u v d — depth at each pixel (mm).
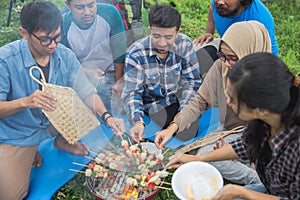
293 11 3984
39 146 2564
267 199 1681
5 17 3379
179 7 3812
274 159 1589
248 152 1741
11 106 2221
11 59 2254
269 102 1412
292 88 1447
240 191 1699
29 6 2123
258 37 2158
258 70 1394
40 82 2240
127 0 2844
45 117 2387
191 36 3525
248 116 1533
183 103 2404
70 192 2389
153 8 2172
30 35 2148
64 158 2521
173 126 2373
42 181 2410
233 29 2176
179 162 2180
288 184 1625
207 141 2342
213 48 2789
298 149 1493
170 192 2369
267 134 1642
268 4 4078
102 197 2133
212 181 2023
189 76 2361
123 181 2201
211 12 3025
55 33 2158
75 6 2443
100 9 2631
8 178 2256
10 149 2330
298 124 1469
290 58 3426
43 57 2287
